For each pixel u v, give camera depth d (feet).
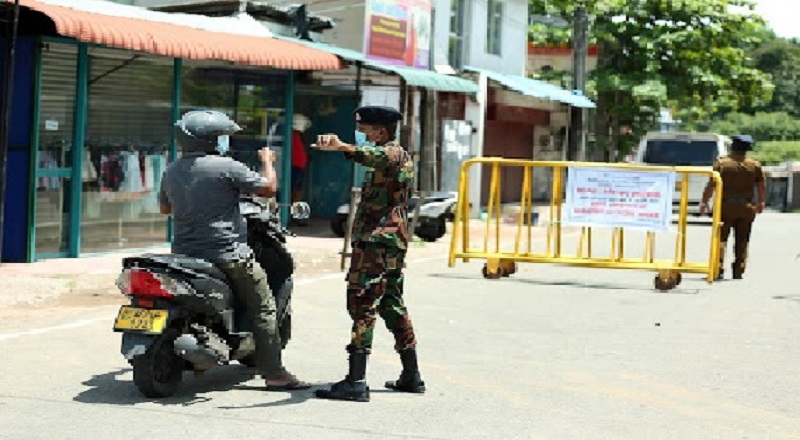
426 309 58.18
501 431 32.45
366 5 105.91
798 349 48.19
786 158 358.64
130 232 79.10
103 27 67.82
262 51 83.30
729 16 196.75
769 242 117.19
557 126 179.93
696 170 72.95
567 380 40.37
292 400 35.78
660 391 38.93
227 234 35.68
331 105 118.42
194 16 89.66
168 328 35.29
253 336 36.81
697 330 53.16
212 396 36.14
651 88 191.52
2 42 70.54
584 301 63.62
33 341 45.14
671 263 72.95
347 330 50.01
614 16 198.18
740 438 32.55
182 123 36.17
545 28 212.84
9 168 70.69
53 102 72.02
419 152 125.29
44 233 72.33
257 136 95.76
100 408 34.06
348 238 74.43
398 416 33.94
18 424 31.89
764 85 206.39
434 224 102.42
